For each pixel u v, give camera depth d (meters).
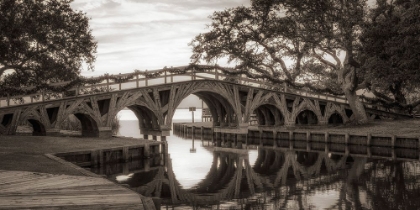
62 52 38.16
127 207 9.50
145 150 29.30
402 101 52.38
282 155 34.44
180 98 39.50
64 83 33.53
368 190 19.55
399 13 36.12
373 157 31.75
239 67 49.59
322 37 43.47
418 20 32.69
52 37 35.94
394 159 30.33
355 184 21.11
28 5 34.06
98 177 14.02
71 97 33.16
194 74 40.78
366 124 45.41
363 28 38.81
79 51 38.19
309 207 16.50
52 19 34.94
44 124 31.91
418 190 19.33
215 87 42.44
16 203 9.83
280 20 45.72
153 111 37.66
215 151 37.84
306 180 22.77
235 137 44.81
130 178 22.95
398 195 18.38
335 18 42.00
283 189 20.28
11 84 34.62
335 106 49.12
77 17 37.50
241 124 44.19
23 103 31.42
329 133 41.16
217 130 47.78
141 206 9.59
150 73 37.84
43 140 28.28
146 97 37.25
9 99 30.83
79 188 11.76
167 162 29.84
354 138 39.03
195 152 37.03
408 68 33.88
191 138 55.09
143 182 22.02
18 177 13.59
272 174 25.11
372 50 35.97
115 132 59.09
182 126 65.56
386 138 36.47
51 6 36.19
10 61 34.38
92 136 36.06
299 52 49.50
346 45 41.72
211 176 24.27
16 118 30.58
